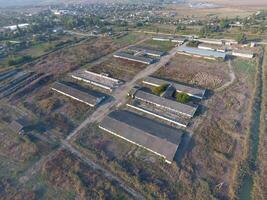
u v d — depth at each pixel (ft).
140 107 185.06
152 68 259.80
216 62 267.18
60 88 216.74
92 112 184.44
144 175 126.52
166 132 151.53
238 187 116.67
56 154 144.05
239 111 176.35
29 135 161.27
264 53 285.02
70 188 121.39
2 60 306.35
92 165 134.72
